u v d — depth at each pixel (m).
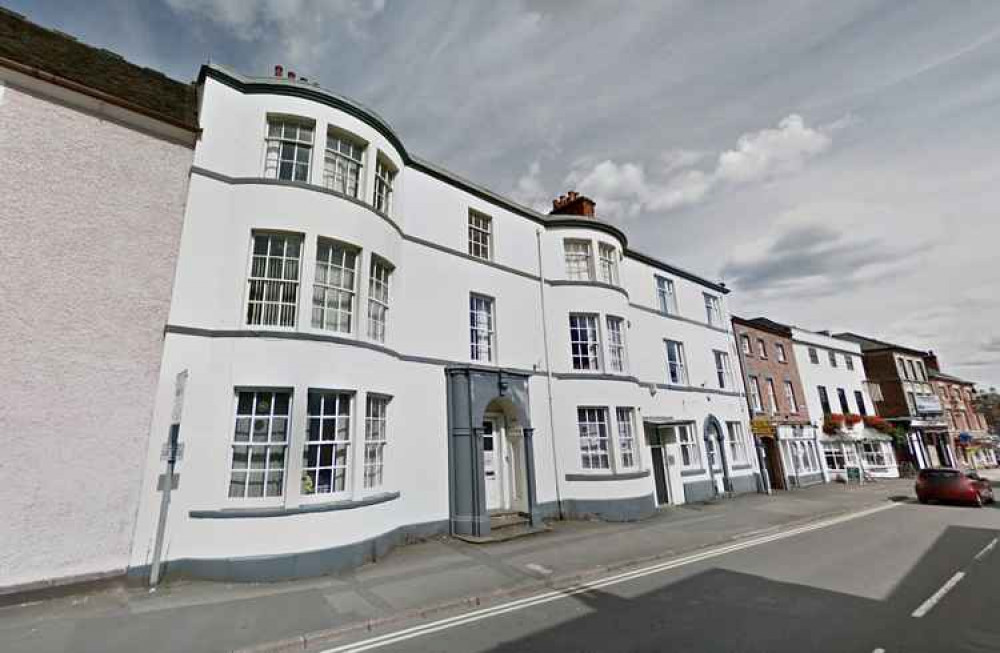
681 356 21.52
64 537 7.17
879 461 32.53
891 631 5.75
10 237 7.42
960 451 42.38
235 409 8.73
